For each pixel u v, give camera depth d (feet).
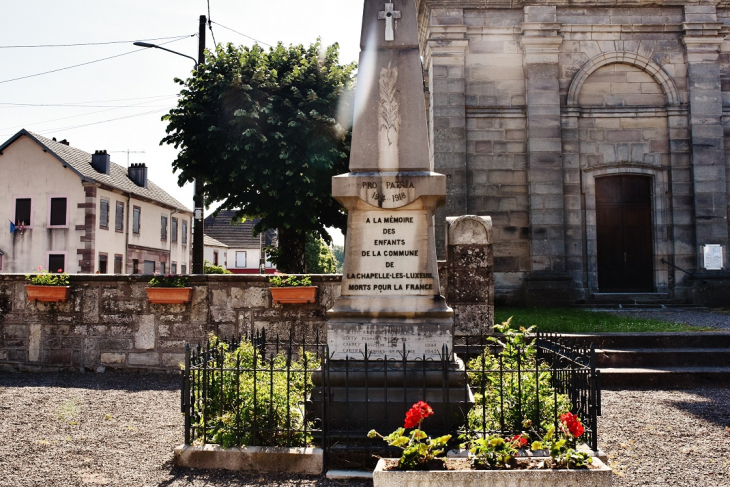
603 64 53.93
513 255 53.16
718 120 53.67
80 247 101.60
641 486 15.52
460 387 18.60
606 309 49.96
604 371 29.22
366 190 20.22
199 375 18.33
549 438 14.25
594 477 12.46
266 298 31.48
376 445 17.25
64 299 32.19
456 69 53.21
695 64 53.78
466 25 53.36
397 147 20.74
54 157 103.65
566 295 51.49
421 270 20.17
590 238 53.47
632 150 53.88
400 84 21.01
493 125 53.72
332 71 60.64
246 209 59.98
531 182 52.65
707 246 52.80
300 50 63.52
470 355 30.12
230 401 18.42
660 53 53.98
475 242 31.14
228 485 15.61
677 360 30.89
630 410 23.86
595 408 17.04
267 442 17.35
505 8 53.88
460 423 18.08
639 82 54.29
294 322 31.30
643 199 54.90
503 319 39.91
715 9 53.78
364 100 21.01
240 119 54.60
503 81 53.83
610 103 54.08
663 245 53.78
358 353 19.66
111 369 32.09
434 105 53.11
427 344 19.49
